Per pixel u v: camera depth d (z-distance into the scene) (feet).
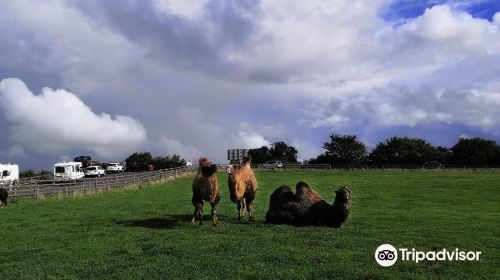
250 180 62.13
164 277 35.09
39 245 48.08
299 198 57.88
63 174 191.31
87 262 40.19
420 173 230.89
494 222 62.80
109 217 68.90
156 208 81.35
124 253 43.39
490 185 143.84
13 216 71.82
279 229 53.78
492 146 351.67
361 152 362.94
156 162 343.05
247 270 36.24
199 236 50.21
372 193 114.52
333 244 45.21
